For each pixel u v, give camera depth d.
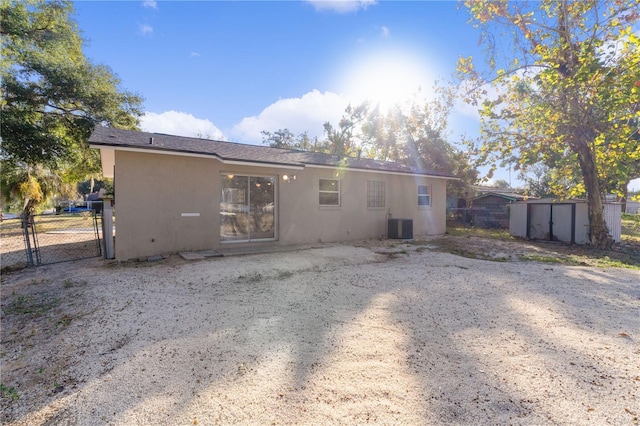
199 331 3.63
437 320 3.94
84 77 15.26
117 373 2.76
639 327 3.69
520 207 13.63
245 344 3.28
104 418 2.18
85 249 10.01
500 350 3.10
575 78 9.36
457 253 9.17
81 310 4.45
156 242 7.95
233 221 9.21
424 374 2.67
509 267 7.17
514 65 11.10
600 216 10.97
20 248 10.31
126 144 7.21
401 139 23.89
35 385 2.66
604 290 5.29
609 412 2.14
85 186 46.78
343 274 6.36
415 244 10.83
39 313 4.42
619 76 8.98
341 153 28.56
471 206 20.17
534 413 2.14
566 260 8.38
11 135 13.34
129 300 4.77
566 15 10.26
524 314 4.13
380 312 4.23
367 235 12.17
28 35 14.55
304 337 3.45
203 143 9.84
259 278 6.00
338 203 11.43
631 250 10.37
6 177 19.56
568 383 2.50
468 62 11.89
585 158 11.00
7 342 3.57
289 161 9.85
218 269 6.58
